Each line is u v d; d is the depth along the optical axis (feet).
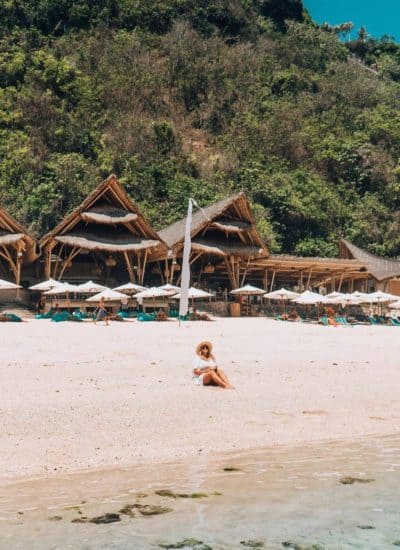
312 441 20.89
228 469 17.19
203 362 32.40
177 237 124.57
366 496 14.56
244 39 328.90
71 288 100.12
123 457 18.57
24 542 11.63
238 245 131.85
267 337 68.28
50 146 212.43
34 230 163.43
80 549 11.30
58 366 38.63
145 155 226.38
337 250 205.67
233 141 254.88
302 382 34.01
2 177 184.14
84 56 270.67
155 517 13.07
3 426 22.09
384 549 11.45
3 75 241.14
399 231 221.05
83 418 23.71
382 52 431.43
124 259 135.54
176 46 294.46
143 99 269.44
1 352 46.11
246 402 27.73
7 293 120.57
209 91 284.00
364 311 136.05
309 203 216.33
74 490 15.15
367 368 40.70
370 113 285.43
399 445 20.31
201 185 210.79
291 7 374.63
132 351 48.80
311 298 111.04
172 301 122.72
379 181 245.86
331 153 249.75
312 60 334.44
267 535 12.09
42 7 290.35
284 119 265.95
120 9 309.42
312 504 13.97
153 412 25.09
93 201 116.98
